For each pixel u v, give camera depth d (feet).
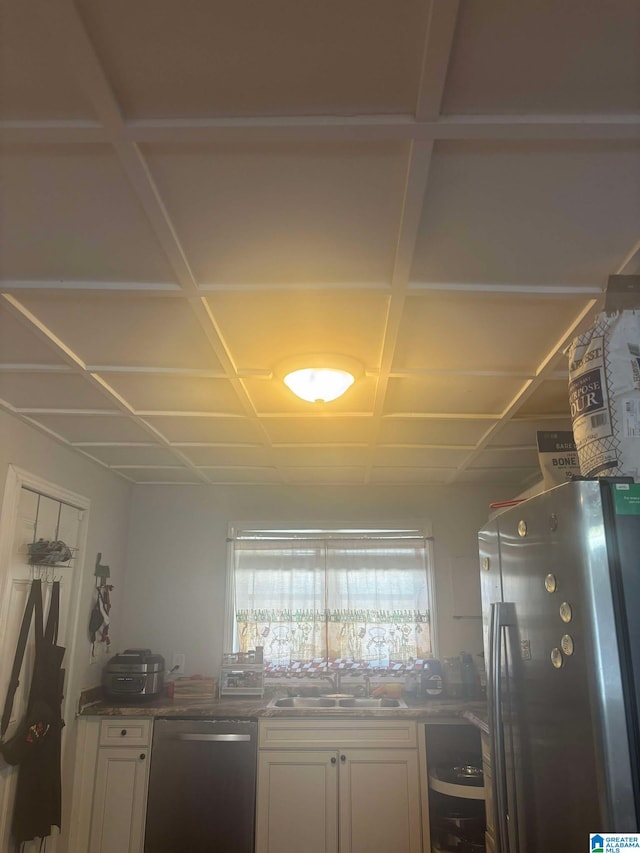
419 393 8.36
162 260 5.24
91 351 7.04
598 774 3.53
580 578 3.84
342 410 9.08
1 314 6.15
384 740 11.32
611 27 3.12
